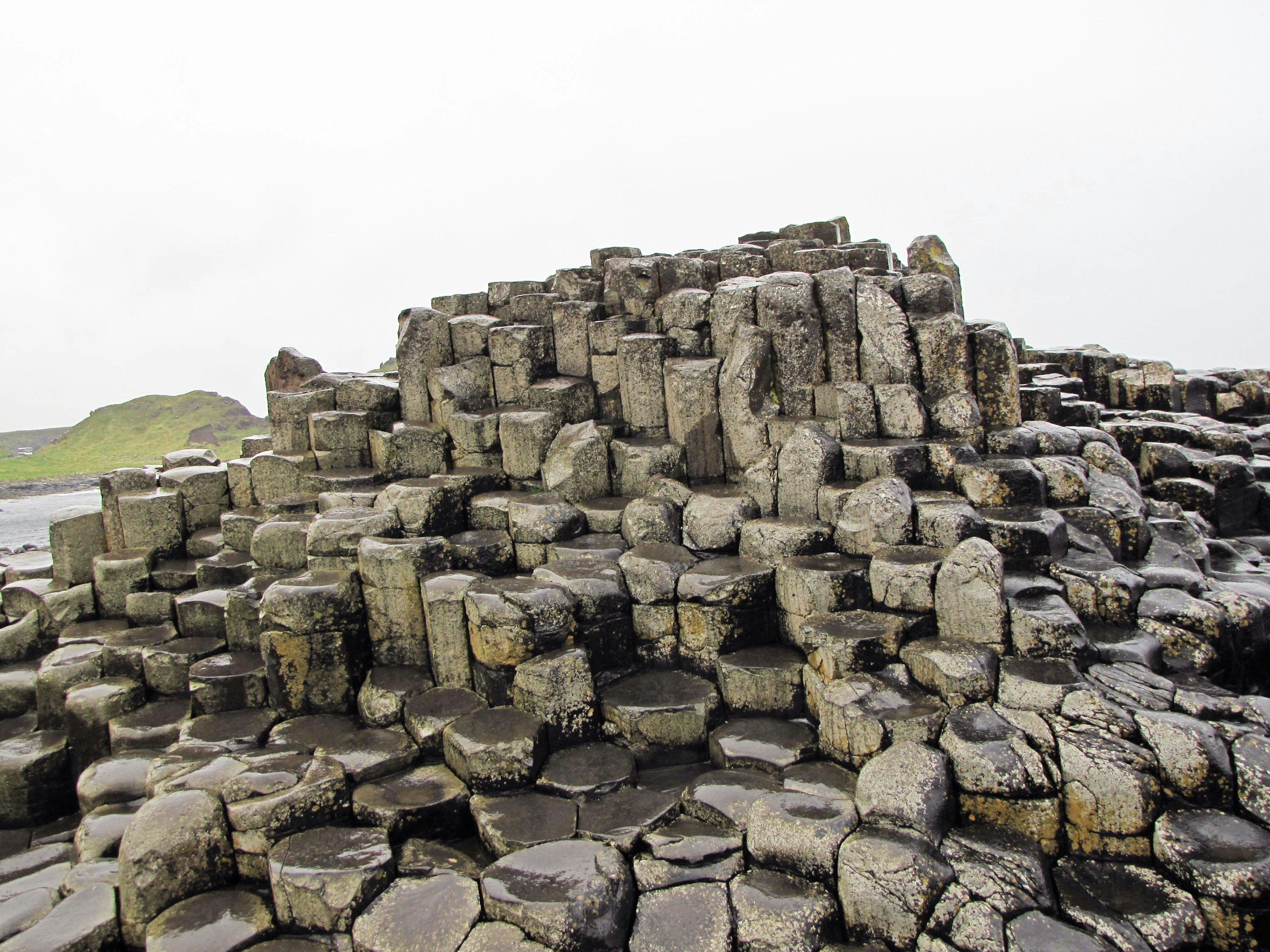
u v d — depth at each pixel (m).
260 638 8.49
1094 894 5.24
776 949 5.12
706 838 5.92
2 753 8.51
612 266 11.53
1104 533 7.97
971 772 5.72
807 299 9.41
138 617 10.20
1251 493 10.77
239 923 5.79
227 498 11.43
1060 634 6.49
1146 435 11.65
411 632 8.34
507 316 12.39
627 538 9.01
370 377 13.04
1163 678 6.34
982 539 7.39
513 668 7.46
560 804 6.50
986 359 9.15
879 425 9.12
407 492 9.36
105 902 6.04
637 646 8.20
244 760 7.10
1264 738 5.59
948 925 5.01
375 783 6.88
